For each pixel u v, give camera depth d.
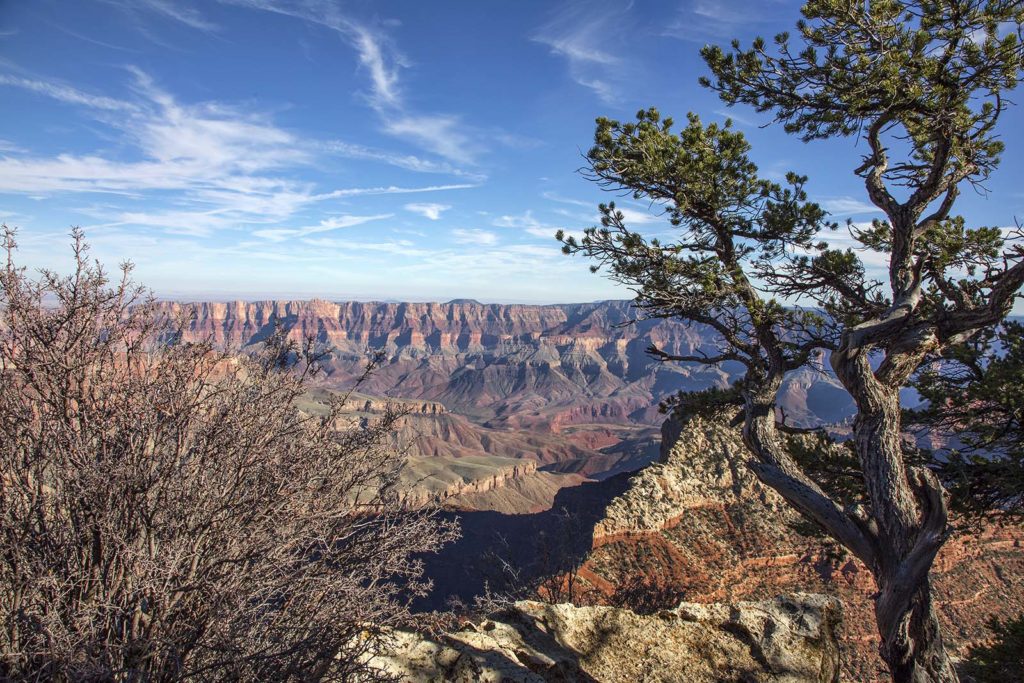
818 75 9.52
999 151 9.01
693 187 8.77
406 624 5.45
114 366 4.55
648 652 6.68
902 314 8.31
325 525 4.55
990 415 10.00
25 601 4.00
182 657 3.84
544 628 6.71
